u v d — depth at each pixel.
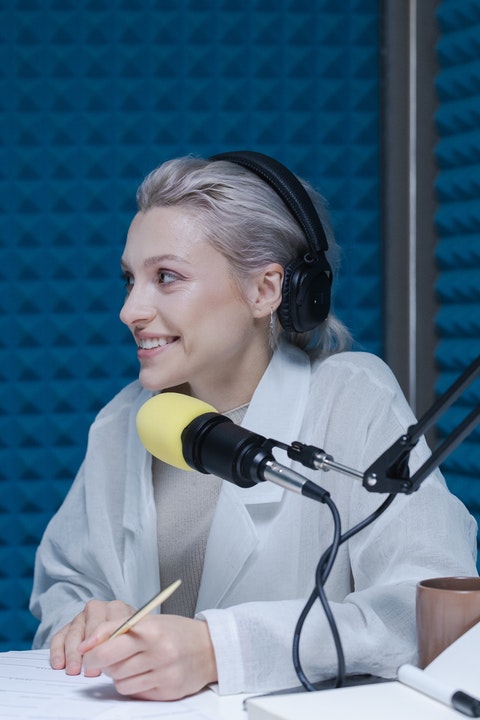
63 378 3.74
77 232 3.71
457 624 1.46
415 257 3.68
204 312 1.98
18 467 3.73
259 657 1.56
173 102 3.70
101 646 1.51
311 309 2.08
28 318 3.72
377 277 3.75
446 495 1.88
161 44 3.70
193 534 2.14
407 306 3.70
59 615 2.17
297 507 2.02
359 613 1.66
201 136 3.71
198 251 1.97
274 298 2.07
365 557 1.87
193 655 1.53
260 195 2.05
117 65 3.69
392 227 3.70
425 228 3.67
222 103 3.71
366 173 3.75
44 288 3.72
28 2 3.67
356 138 3.74
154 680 1.50
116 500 2.29
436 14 3.62
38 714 1.46
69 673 1.68
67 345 3.73
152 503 2.16
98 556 2.22
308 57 3.72
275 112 3.72
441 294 3.64
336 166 3.74
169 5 3.69
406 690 1.36
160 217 1.99
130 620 1.51
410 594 1.69
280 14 3.71
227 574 2.01
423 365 3.69
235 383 2.14
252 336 2.12
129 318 1.97
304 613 1.49
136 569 2.15
